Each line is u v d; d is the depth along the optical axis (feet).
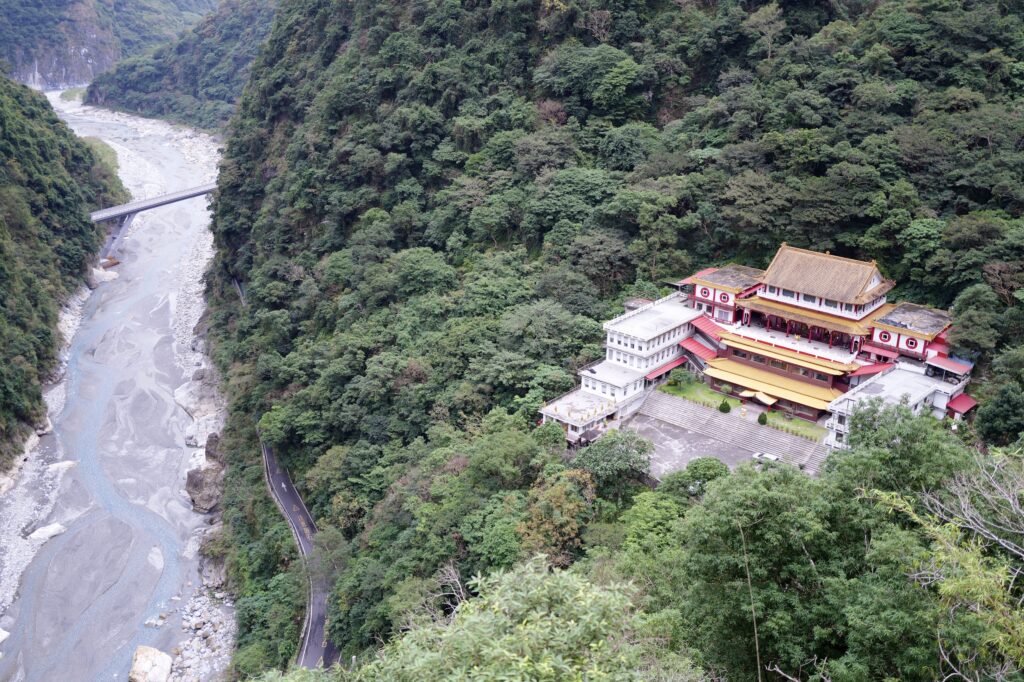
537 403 236.63
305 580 243.19
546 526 183.83
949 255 236.84
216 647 248.32
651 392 246.06
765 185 277.44
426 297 308.40
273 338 358.23
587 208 308.19
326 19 515.50
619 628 96.68
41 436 357.41
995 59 301.02
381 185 387.75
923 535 110.63
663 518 173.27
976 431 195.21
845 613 105.29
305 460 299.99
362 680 107.45
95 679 235.61
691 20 371.35
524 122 361.51
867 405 189.57
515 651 86.84
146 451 350.64
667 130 333.21
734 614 112.37
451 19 418.92
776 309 246.27
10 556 283.18
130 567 281.54
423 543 204.95
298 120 484.33
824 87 313.12
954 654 94.48
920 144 267.59
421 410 266.36
